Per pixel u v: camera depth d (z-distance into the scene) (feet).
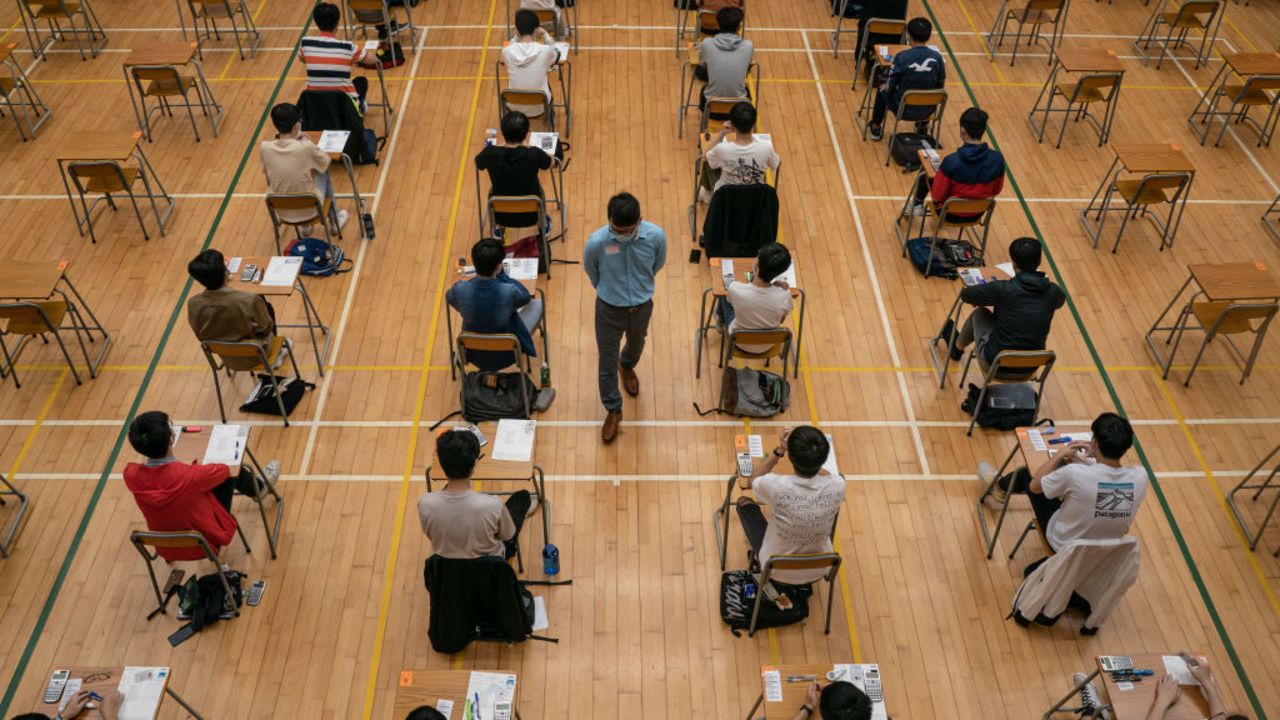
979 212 32.22
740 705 22.08
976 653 23.15
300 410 28.22
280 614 23.53
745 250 30.53
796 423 28.25
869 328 31.30
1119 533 21.84
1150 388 29.76
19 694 21.90
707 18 42.24
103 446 27.27
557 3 46.14
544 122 38.96
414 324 30.94
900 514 26.08
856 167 38.01
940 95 36.27
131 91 37.55
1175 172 32.73
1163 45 45.68
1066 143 39.55
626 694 22.21
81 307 31.22
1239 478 27.30
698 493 26.48
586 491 26.40
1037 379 27.81
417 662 22.70
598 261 24.97
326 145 32.63
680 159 37.99
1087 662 22.99
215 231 34.22
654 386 29.25
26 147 37.91
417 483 26.50
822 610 23.93
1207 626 23.82
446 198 35.81
